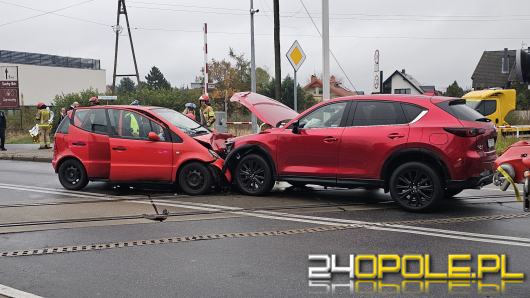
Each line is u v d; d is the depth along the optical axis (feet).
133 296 15.67
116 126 33.88
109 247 20.95
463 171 25.77
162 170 32.73
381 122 27.96
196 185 32.53
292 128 30.73
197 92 118.52
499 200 30.27
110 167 33.37
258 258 19.29
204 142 32.83
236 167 32.73
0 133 69.51
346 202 30.12
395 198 27.32
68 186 35.19
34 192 34.65
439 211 27.22
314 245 20.94
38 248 20.92
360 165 28.22
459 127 25.88
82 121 34.99
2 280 17.16
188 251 20.29
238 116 117.60
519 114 110.32
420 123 26.81
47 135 71.56
